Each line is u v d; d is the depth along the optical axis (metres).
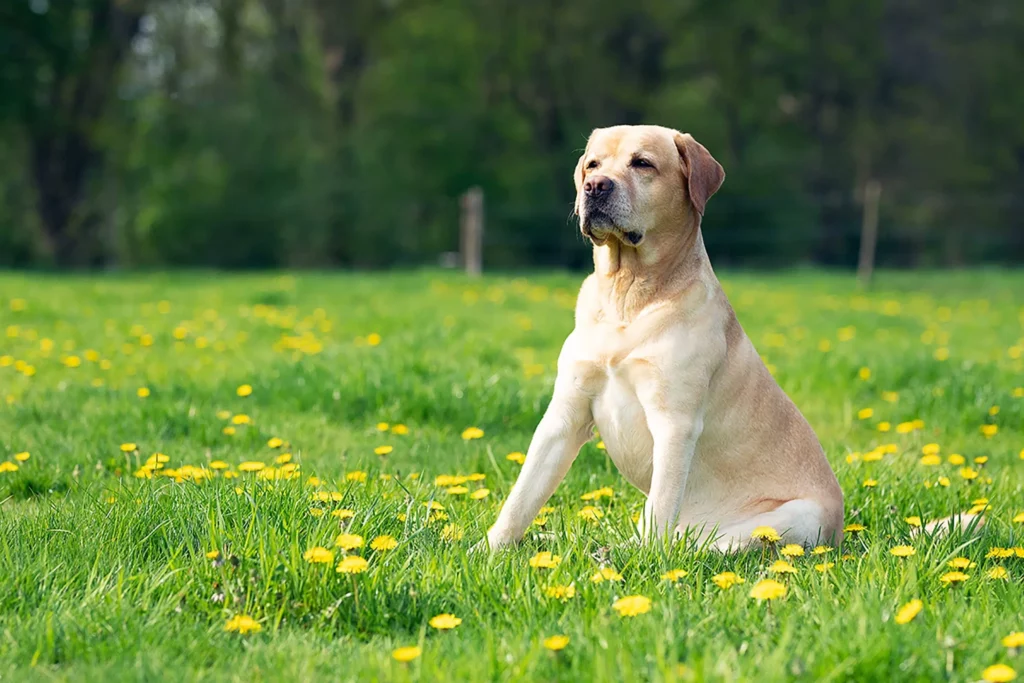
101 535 3.69
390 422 6.65
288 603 3.17
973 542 3.97
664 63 37.59
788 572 3.46
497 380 7.19
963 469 5.29
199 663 2.82
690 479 4.29
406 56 36.16
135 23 33.25
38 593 3.19
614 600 3.12
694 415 4.02
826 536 4.17
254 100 36.31
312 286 16.86
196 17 34.91
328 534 3.57
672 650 2.71
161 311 12.76
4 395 7.17
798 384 8.41
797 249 38.62
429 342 9.59
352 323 11.60
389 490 4.58
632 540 3.84
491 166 37.94
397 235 37.16
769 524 4.04
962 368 8.38
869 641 2.72
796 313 14.36
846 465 5.36
